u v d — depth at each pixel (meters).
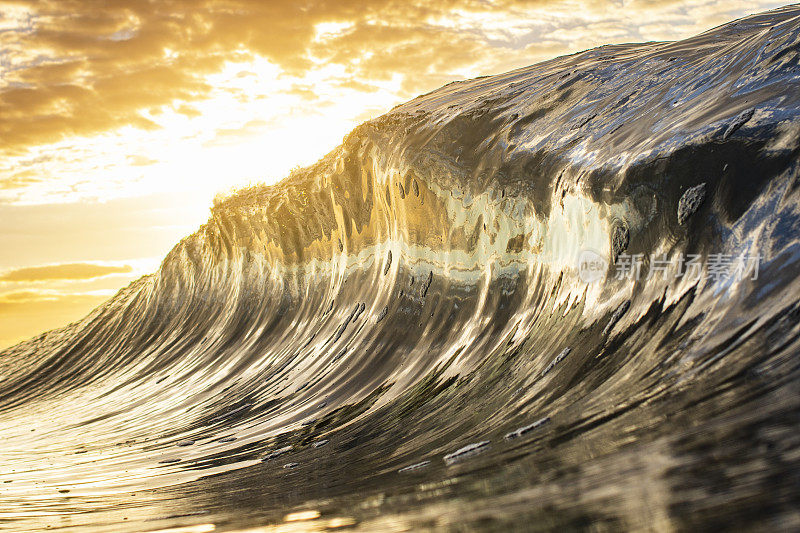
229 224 50.31
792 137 12.86
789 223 11.52
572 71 26.64
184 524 12.34
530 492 8.16
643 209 15.20
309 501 12.09
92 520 14.43
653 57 23.86
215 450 23.20
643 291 14.10
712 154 14.12
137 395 44.31
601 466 8.19
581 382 13.04
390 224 31.34
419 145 28.44
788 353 8.88
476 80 37.38
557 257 18.94
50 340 74.62
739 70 16.61
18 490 20.70
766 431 7.16
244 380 35.47
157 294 61.31
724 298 11.48
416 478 11.46
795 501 5.57
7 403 59.28
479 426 14.14
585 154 19.14
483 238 23.58
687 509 6.11
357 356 27.38
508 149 23.59
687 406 8.96
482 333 21.06
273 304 42.31
